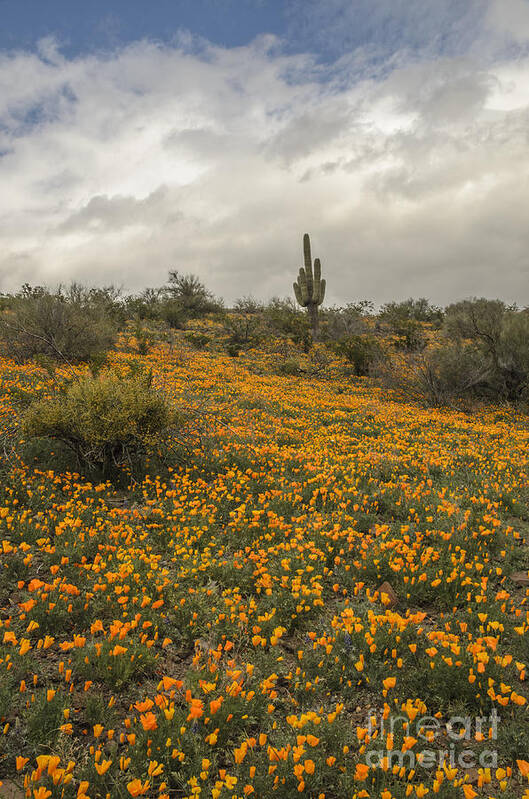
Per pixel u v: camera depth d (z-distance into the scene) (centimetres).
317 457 908
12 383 1202
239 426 1148
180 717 274
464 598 435
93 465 732
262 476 779
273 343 3152
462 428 1439
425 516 644
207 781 246
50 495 610
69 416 713
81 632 369
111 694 309
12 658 318
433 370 2077
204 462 817
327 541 537
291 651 375
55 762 216
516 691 321
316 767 254
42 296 1848
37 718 269
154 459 800
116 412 716
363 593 460
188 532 535
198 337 2925
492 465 936
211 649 347
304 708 305
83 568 441
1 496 590
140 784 215
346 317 3997
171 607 404
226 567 466
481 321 2164
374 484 773
